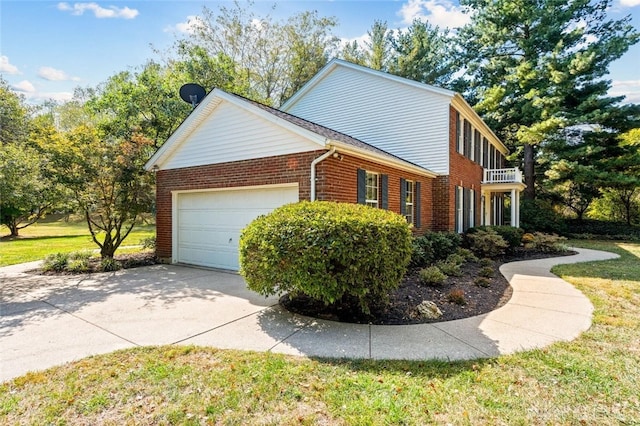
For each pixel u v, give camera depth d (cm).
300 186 753
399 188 1004
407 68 2422
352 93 1380
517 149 2322
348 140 995
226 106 885
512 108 1983
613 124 1844
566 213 2245
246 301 591
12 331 443
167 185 1034
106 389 297
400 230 515
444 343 404
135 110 1358
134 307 554
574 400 280
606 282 730
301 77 2581
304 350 383
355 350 383
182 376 319
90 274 843
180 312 527
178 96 1422
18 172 825
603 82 1848
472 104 2212
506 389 297
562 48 1831
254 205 854
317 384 305
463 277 773
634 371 327
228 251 909
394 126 1281
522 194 2275
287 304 563
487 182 1672
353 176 794
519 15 1919
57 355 368
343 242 449
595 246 1506
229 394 288
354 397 284
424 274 691
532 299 602
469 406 272
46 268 887
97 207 965
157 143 1371
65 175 903
